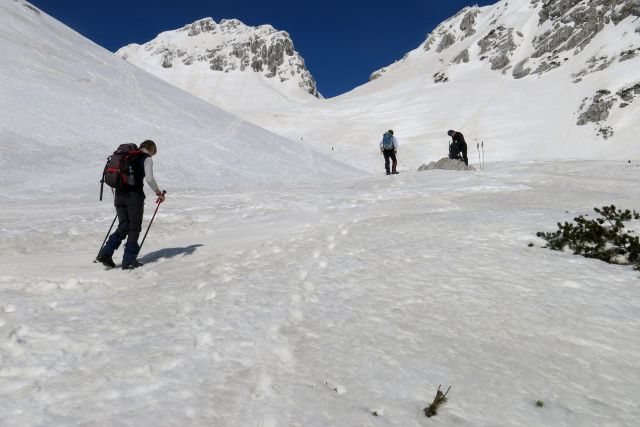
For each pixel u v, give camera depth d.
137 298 4.75
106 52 54.41
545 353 3.32
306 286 4.98
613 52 121.94
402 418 2.49
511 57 155.38
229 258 6.83
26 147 21.14
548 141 93.44
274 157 34.59
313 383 2.88
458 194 13.94
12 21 42.97
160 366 3.11
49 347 3.44
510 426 2.43
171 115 36.00
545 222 7.76
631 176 18.38
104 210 13.20
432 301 4.41
